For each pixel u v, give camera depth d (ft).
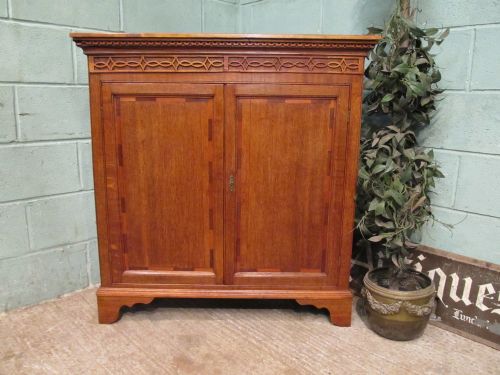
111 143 4.63
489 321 4.67
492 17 4.46
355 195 4.78
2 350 4.46
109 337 4.75
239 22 7.42
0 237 5.05
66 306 5.43
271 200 4.79
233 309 5.40
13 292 5.25
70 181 5.58
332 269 4.91
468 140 4.82
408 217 4.67
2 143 4.91
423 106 4.83
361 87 4.47
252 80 4.47
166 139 4.65
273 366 4.28
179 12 6.44
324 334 4.87
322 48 4.35
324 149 4.64
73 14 5.28
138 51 4.39
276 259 4.94
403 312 4.52
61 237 5.60
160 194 4.78
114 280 4.97
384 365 4.31
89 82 4.48
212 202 4.79
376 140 4.87
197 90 4.50
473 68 4.68
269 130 4.61
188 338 4.75
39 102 5.15
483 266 4.71
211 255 4.93
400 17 4.58
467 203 4.92
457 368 4.27
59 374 4.12
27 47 4.95
